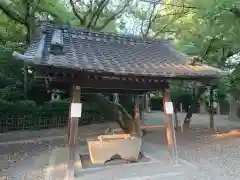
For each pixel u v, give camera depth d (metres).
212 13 10.16
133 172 5.79
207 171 6.00
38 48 5.29
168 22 15.88
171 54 7.71
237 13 9.84
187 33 12.47
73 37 6.98
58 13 12.82
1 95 15.04
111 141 6.59
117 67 5.30
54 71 4.79
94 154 6.45
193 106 12.82
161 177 5.46
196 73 5.68
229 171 6.02
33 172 6.32
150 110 27.31
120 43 7.61
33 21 12.13
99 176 5.50
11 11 11.82
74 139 5.42
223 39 10.79
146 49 7.75
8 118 13.91
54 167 6.31
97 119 16.70
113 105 9.16
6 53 12.95
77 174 5.63
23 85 17.31
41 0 12.32
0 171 6.46
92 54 6.09
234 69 11.95
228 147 8.99
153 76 5.40
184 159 7.29
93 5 15.03
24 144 10.40
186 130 12.79
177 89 15.28
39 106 15.39
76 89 5.54
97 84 5.74
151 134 12.42
